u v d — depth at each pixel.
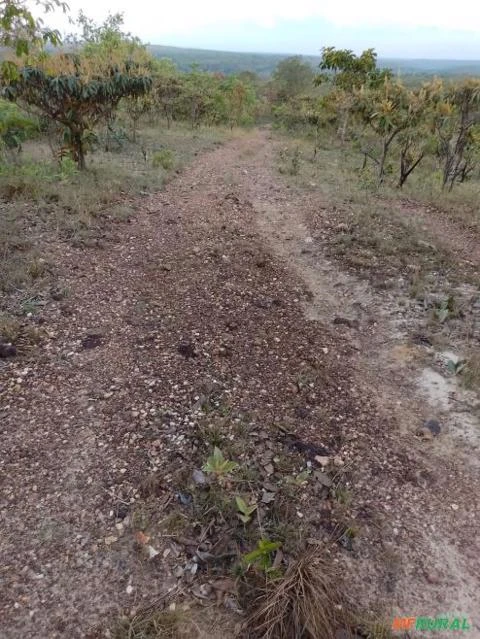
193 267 5.24
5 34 3.94
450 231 7.14
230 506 2.40
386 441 2.93
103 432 2.86
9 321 3.78
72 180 7.62
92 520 2.34
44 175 7.47
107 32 19.11
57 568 2.12
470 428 3.01
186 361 3.57
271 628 1.85
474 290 4.89
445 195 9.31
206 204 7.68
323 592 1.96
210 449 2.74
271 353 3.78
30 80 7.47
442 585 2.13
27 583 2.05
